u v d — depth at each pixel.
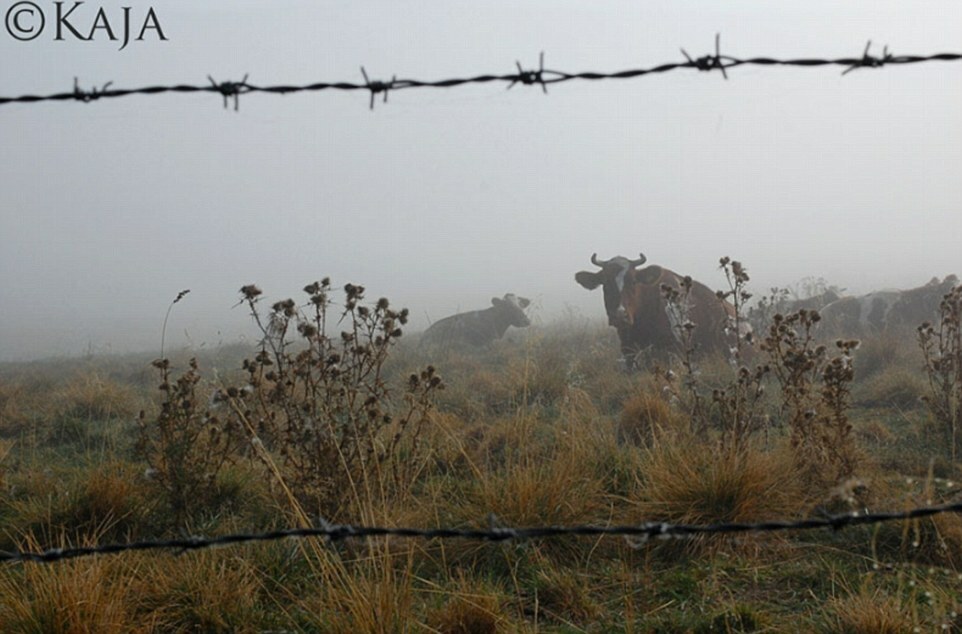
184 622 4.09
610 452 6.26
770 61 2.76
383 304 5.40
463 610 4.02
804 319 6.30
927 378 9.43
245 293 5.29
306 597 4.32
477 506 5.20
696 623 4.02
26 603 3.88
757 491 5.09
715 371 10.72
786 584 4.46
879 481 5.52
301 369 5.38
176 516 5.41
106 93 2.78
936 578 4.38
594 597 4.43
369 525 4.74
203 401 7.66
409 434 6.55
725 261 7.36
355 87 2.82
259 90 2.81
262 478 5.72
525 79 2.80
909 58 2.72
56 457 7.86
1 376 16.47
